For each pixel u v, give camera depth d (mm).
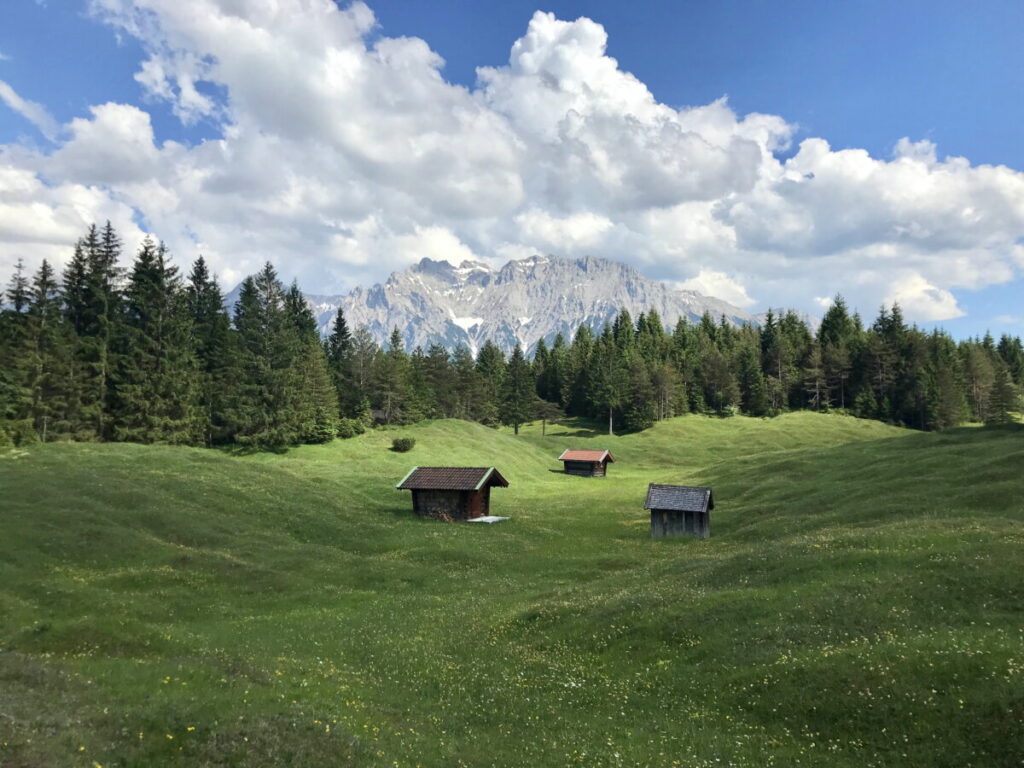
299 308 151875
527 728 19172
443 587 42031
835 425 156000
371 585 41844
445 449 115750
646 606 29781
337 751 15375
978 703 17266
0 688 16234
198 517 51875
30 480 52750
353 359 134875
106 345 95438
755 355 190375
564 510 76688
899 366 172000
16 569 35750
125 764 13086
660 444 150375
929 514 45438
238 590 38156
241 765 13820
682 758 16656
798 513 57656
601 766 16141
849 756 16547
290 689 20531
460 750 17156
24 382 84500
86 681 18109
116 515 48062
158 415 96562
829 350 181625
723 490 78438
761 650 23234
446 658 26562
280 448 105250
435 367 164625
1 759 11703
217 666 21438
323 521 58281
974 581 26094
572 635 28328
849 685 19359
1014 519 39562
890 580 27609
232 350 108500
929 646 20578
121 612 31141
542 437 160625
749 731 18359
